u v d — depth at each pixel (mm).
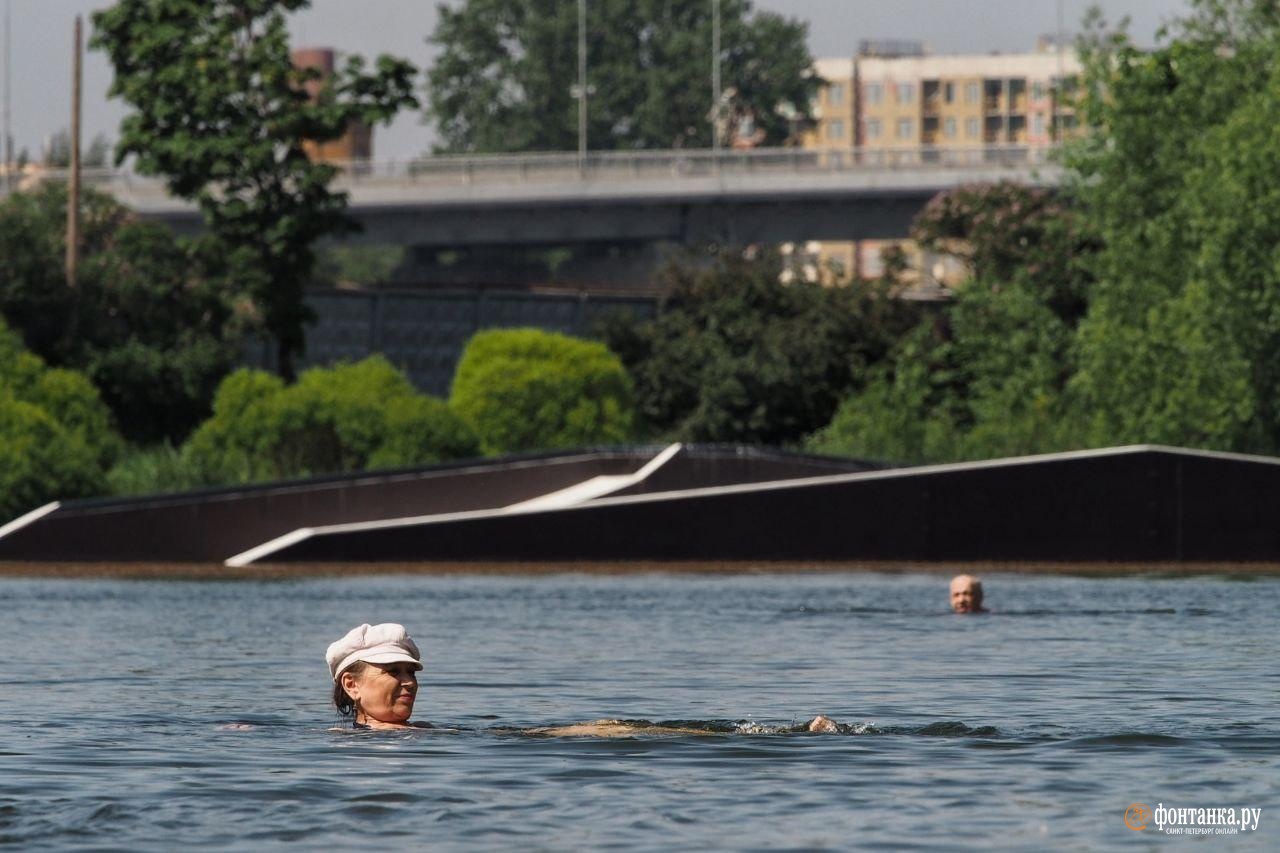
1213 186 190500
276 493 157750
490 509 164750
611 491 163250
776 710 55031
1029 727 49094
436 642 81938
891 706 55719
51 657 75000
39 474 171000
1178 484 156500
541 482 166375
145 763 42812
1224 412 184875
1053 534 156375
